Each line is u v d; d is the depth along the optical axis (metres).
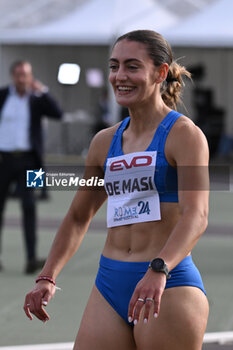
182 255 4.93
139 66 5.34
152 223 5.34
